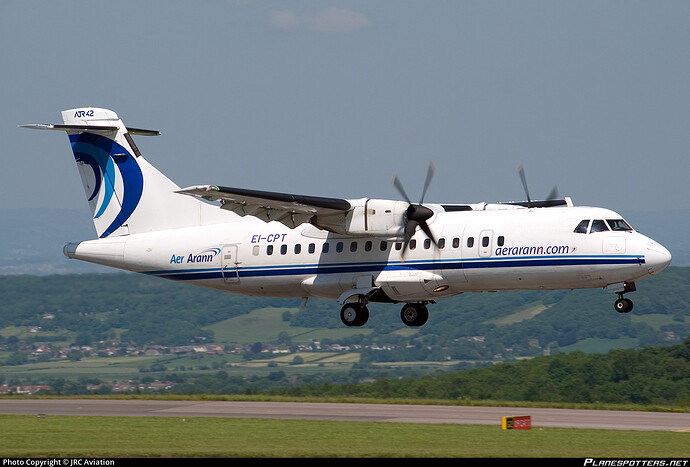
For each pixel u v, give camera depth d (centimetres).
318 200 9931
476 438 6812
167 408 8994
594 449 6297
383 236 10250
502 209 10894
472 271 10150
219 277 11281
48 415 8275
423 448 6325
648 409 9294
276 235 11050
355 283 10600
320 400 9912
